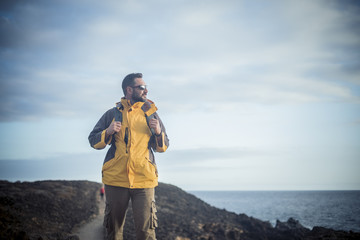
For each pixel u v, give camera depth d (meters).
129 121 3.75
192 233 18.89
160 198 34.25
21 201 16.58
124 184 3.58
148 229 3.56
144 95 3.98
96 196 28.56
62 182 31.48
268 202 175.38
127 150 3.62
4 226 5.88
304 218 63.81
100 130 3.84
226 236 20.55
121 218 3.72
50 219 14.32
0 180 25.64
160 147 3.81
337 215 69.88
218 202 197.00
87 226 14.53
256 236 21.39
